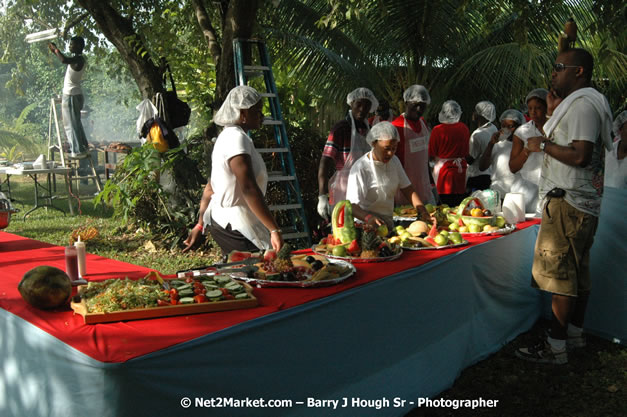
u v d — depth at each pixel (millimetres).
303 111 9648
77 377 1921
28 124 19578
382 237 3768
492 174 5762
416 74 9250
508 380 3846
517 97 9102
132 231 8648
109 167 11242
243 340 2199
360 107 5148
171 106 7914
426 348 3383
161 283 2551
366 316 2834
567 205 3803
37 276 2328
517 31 6625
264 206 3176
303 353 2477
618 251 4484
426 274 3297
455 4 8617
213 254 7438
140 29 8211
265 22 8914
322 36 9211
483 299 4098
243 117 3295
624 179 4902
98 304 2254
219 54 7723
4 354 2365
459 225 4316
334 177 5324
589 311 4711
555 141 3787
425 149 5270
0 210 3967
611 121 3688
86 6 7621
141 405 1896
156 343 2000
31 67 20734
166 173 7723
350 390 2770
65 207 11227
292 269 2844
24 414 2234
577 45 8695
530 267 4766
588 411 3521
